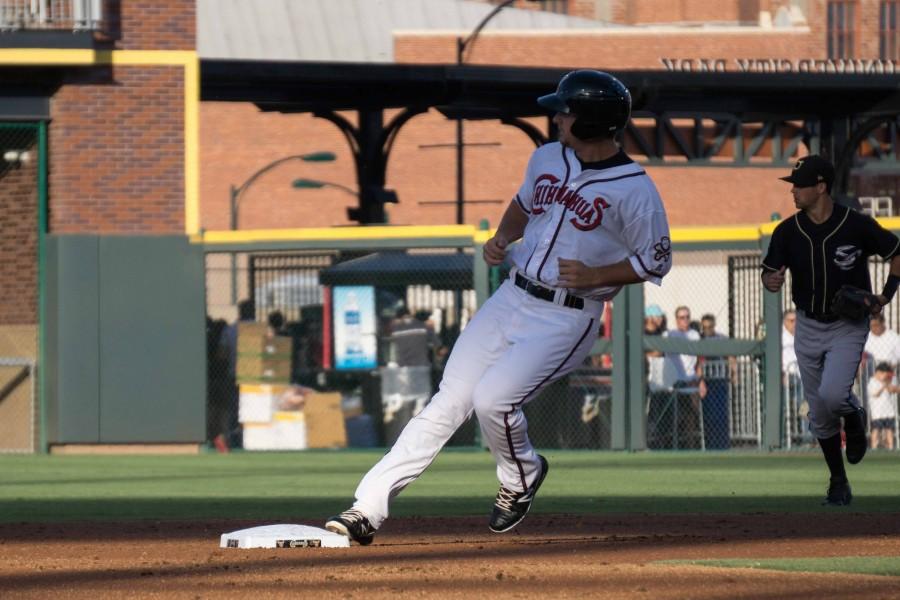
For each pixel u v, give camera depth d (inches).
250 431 1731.1
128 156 1807.3
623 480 1251.8
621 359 1688.0
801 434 1696.6
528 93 2608.3
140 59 1807.3
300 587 513.7
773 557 606.5
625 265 612.1
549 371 622.5
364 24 5221.5
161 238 1742.1
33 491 1163.9
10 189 1803.6
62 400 1733.5
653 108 2807.6
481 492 1122.7
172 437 1728.6
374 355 1720.0
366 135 2699.3
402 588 508.1
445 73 2459.4
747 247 1684.3
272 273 1744.6
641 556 612.7
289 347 1732.3
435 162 5068.9
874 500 989.8
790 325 1691.7
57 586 523.5
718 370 1710.1
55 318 1737.2
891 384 1675.7
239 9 5142.7
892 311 1686.8
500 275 1686.8
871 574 542.9
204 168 5113.2
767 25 5300.2
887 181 4010.8
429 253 1747.0
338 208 5137.8
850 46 5782.5
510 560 596.4
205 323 1736.0
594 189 613.6
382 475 648.4
